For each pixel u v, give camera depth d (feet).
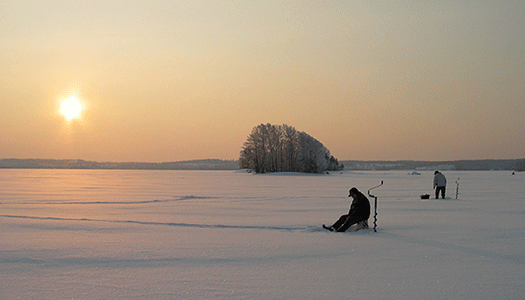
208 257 26.91
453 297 18.94
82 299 18.53
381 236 35.29
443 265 24.86
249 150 386.52
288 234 36.37
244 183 165.78
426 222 44.86
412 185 146.30
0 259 26.16
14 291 19.66
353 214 37.99
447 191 108.37
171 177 260.42
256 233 36.96
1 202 72.28
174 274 22.68
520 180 199.52
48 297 18.81
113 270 23.52
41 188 122.83
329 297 18.86
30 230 38.52
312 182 178.40
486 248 30.01
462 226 41.57
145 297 18.79
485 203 70.08
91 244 31.30
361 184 156.56
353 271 23.41
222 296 18.95
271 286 20.51
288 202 73.31
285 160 384.06
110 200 77.36
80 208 61.52
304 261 25.85
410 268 24.14
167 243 31.81
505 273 23.08
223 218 48.85
